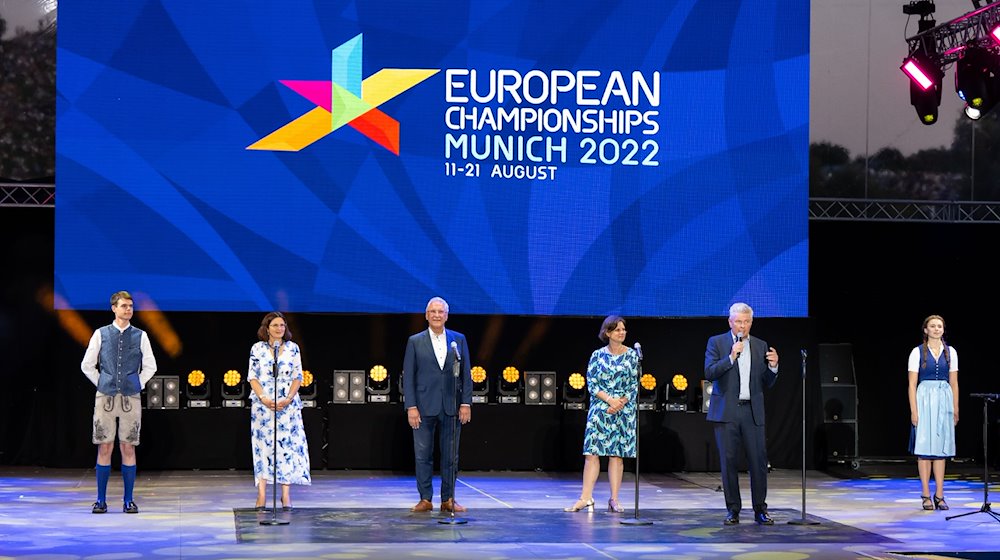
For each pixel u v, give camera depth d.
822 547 7.48
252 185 11.14
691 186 11.45
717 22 11.46
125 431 8.63
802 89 11.49
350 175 11.21
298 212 11.17
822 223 13.05
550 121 11.38
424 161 11.27
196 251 11.09
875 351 13.14
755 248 11.48
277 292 11.16
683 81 11.45
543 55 11.38
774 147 11.49
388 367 11.73
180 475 11.11
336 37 11.20
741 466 11.97
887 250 13.09
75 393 11.31
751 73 11.48
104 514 8.61
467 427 11.73
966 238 13.06
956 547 7.53
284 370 8.78
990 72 10.57
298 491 10.12
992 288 13.12
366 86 11.23
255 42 11.14
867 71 12.52
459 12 11.30
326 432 11.75
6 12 11.36
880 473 12.05
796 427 12.05
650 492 10.38
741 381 8.41
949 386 9.39
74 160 10.99
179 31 11.07
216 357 11.51
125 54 11.03
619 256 11.39
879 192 12.55
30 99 11.41
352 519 8.45
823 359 12.55
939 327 9.43
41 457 11.58
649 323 11.89
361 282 11.23
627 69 11.42
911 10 11.84
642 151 11.42
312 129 11.18
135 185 11.05
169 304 11.09
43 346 11.79
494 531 7.98
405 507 9.15
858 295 13.10
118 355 8.63
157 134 11.05
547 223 11.35
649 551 7.29
